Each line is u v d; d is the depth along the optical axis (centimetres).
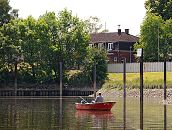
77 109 7288
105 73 11856
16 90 11756
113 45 15325
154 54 13188
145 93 10244
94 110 7119
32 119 5859
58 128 5059
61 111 7038
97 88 11612
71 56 12269
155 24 13200
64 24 12381
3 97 11144
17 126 5181
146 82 10469
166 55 13112
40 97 11175
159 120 5741
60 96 11250
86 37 12400
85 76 12006
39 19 12312
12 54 11919
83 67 12131
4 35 12019
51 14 12506
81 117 6184
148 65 11812
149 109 7188
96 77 11788
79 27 12381
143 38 13312
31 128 5038
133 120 5766
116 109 7294
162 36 13212
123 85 10281
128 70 12181
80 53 12262
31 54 12056
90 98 10625
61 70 11512
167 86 10088
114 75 12050
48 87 12038
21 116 6212
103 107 7100
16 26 12075
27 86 12062
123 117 6128
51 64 12162
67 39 12256
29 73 12225
